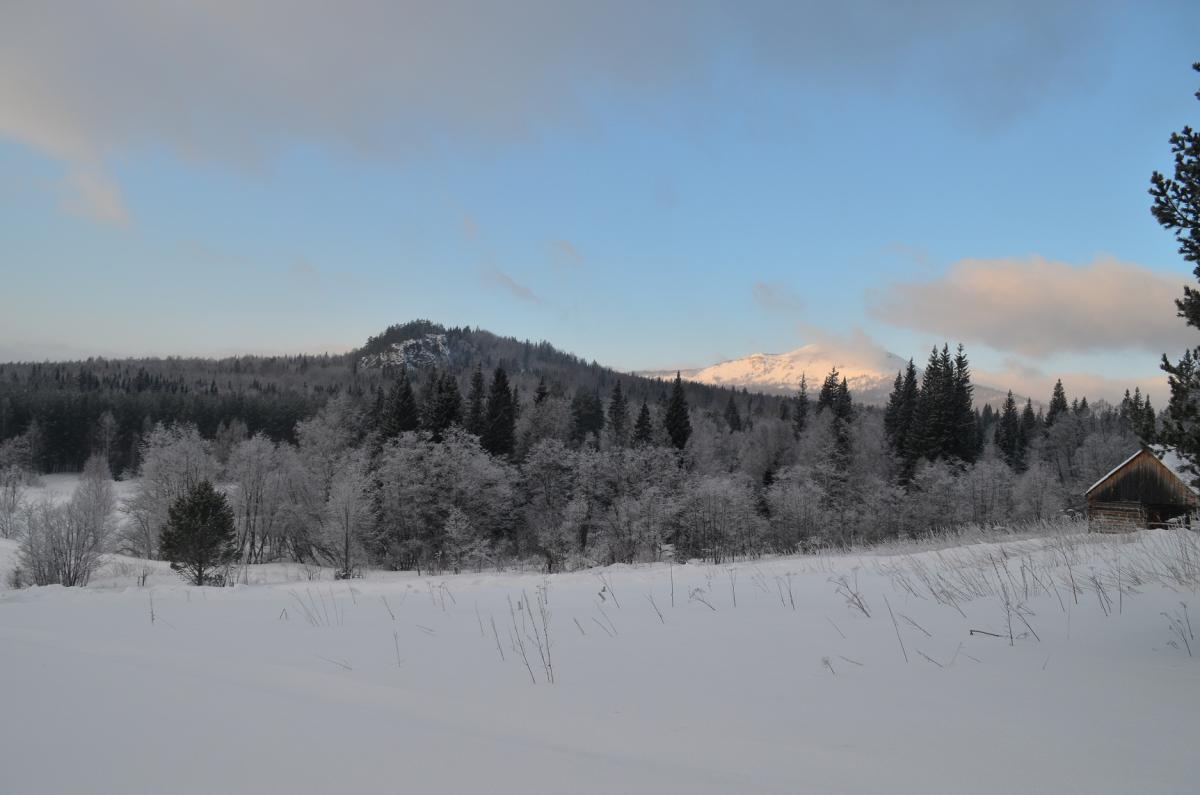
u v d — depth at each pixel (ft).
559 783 8.91
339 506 130.72
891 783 9.00
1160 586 22.24
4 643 19.29
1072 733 10.91
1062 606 20.76
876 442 215.31
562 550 138.00
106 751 10.21
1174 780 8.95
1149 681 13.57
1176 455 20.42
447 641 20.48
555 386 402.31
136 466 294.66
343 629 23.00
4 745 10.47
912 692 13.60
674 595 29.43
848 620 21.26
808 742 10.93
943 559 39.01
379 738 10.87
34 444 292.81
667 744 10.87
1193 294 19.79
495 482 154.92
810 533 146.92
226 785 8.88
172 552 79.41
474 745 10.55
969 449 227.81
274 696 13.76
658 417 238.07
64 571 89.45
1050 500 159.02
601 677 15.66
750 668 16.08
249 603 30.81
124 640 20.72
